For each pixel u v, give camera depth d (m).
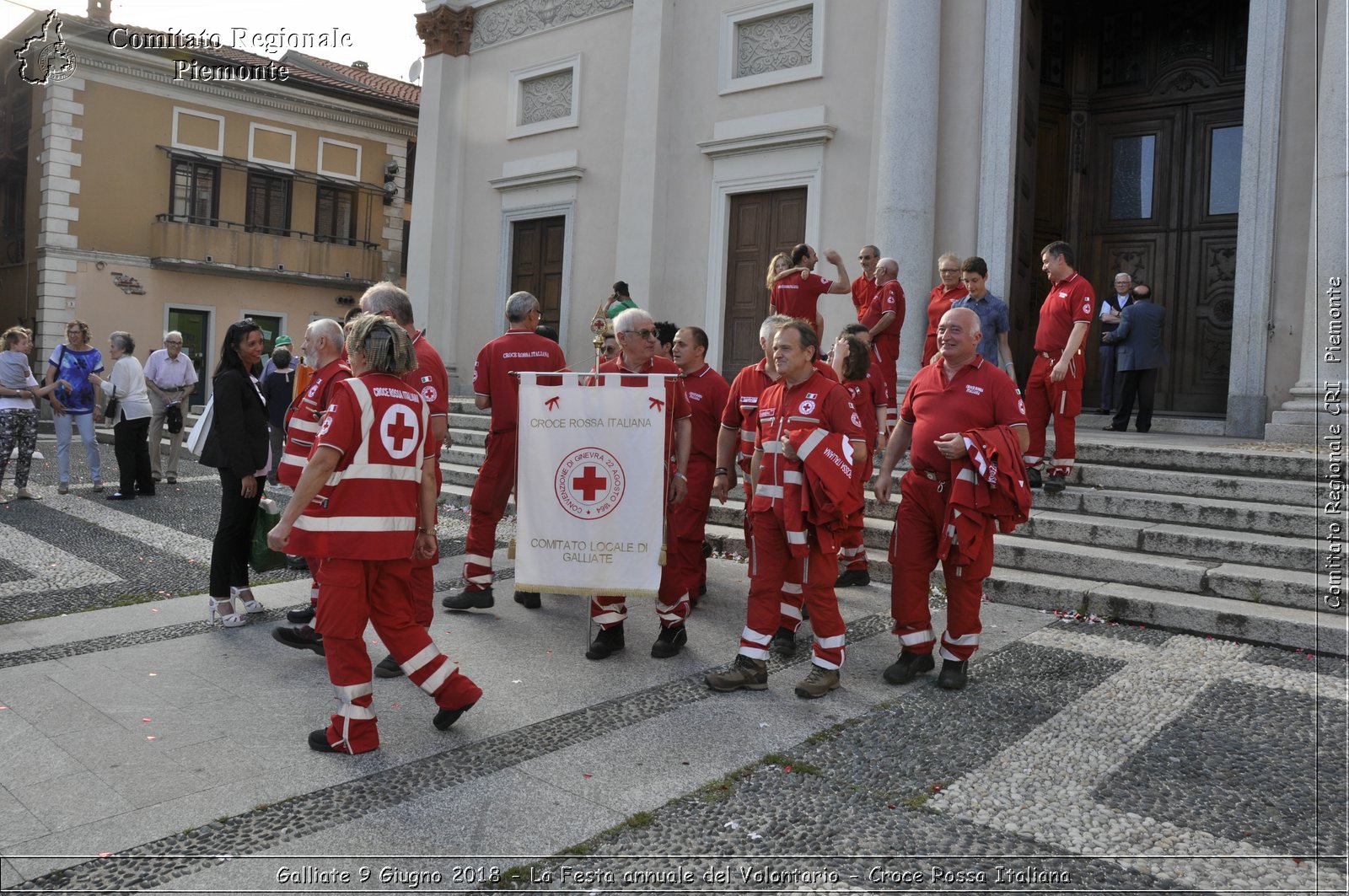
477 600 5.99
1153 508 6.91
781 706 4.46
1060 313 7.29
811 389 4.61
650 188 13.18
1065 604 6.10
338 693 3.84
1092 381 12.49
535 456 4.89
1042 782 3.68
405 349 3.92
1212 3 11.70
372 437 3.78
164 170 24.48
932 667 4.97
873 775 3.72
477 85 15.98
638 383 4.87
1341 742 4.07
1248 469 7.14
